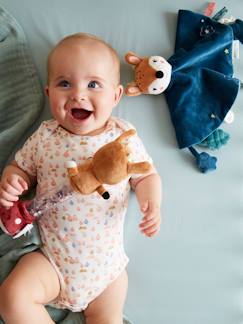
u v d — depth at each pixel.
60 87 1.14
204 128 1.32
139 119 1.34
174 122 1.33
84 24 1.38
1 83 1.31
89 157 1.15
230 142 1.37
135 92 1.32
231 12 1.42
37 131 1.21
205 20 1.39
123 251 1.23
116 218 1.17
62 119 1.15
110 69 1.16
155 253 1.28
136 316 1.25
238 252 1.30
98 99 1.13
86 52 1.14
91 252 1.15
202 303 1.26
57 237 1.15
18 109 1.31
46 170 1.17
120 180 0.99
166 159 1.33
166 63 1.30
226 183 1.34
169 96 1.35
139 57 1.33
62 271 1.15
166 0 1.42
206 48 1.35
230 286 1.28
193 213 1.31
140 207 1.18
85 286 1.16
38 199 1.10
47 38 1.35
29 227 1.09
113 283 1.19
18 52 1.32
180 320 1.25
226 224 1.31
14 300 1.06
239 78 1.41
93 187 1.00
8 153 1.30
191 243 1.30
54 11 1.38
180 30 1.39
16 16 1.36
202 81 1.36
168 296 1.27
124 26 1.39
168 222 1.30
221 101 1.34
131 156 1.18
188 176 1.33
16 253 1.16
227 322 1.25
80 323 1.21
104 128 1.20
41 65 1.34
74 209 1.13
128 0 1.41
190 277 1.28
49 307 1.22
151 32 1.39
